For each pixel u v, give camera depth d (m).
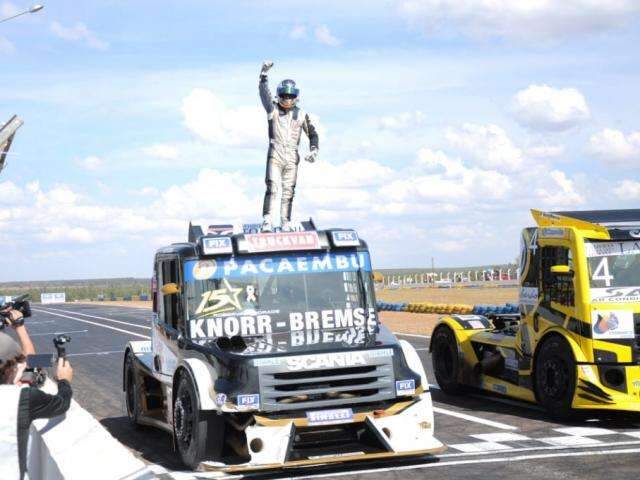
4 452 4.28
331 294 9.55
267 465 8.16
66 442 5.25
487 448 9.54
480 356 13.40
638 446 9.39
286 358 8.45
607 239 10.89
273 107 11.41
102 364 20.78
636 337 10.65
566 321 11.05
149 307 63.78
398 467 8.68
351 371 8.62
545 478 8.05
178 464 9.18
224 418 8.54
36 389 4.50
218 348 8.80
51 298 127.94
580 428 10.59
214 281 9.34
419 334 25.11
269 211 11.32
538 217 12.01
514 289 62.25
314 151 11.55
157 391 11.25
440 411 12.29
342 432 9.02
